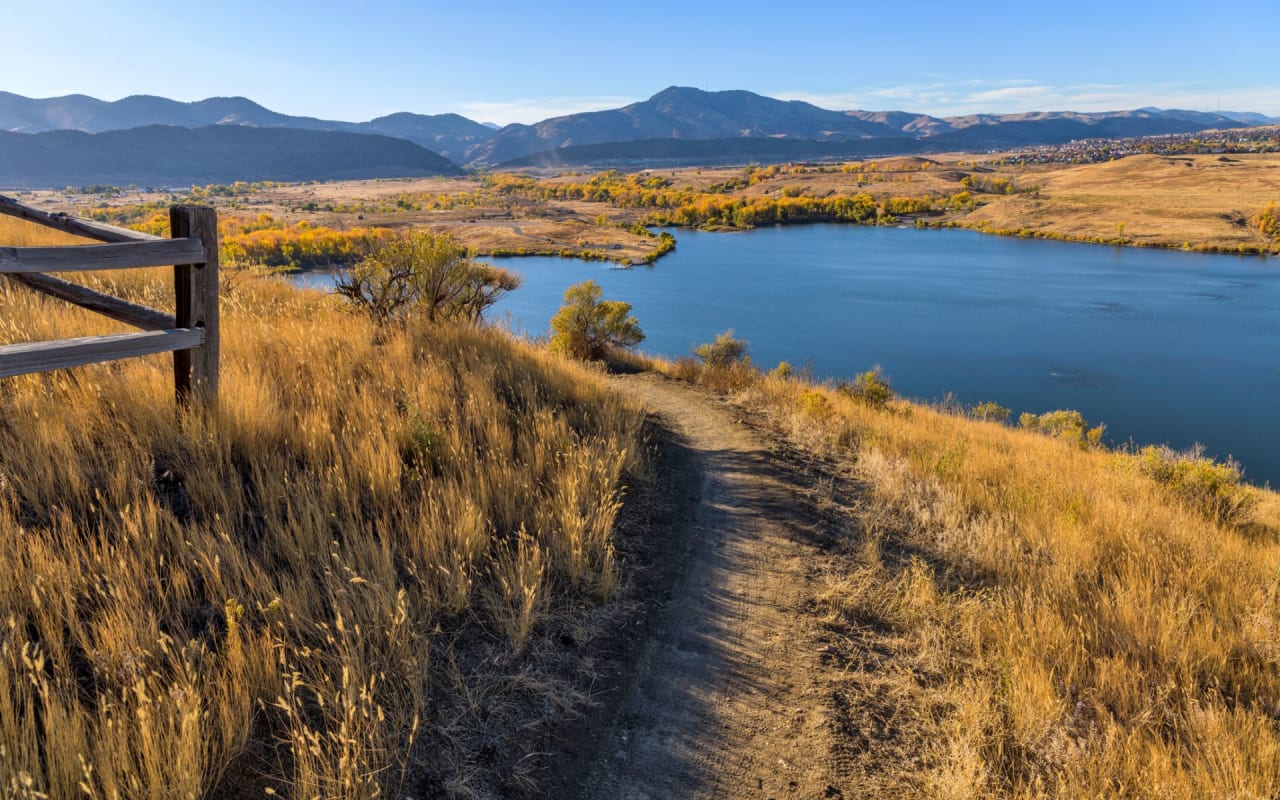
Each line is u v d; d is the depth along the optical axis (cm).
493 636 399
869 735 376
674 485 727
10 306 597
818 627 475
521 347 1095
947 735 376
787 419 1123
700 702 391
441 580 416
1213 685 425
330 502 444
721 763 349
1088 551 604
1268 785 330
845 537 629
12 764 243
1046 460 1054
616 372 1802
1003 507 728
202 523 403
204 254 468
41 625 305
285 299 1014
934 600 505
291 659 332
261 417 505
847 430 1062
